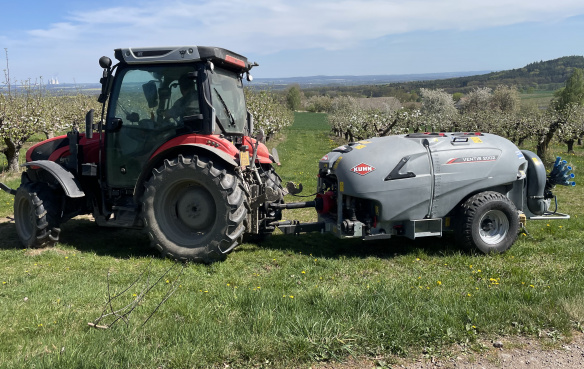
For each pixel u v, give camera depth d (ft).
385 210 18.31
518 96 188.65
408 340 11.14
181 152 18.85
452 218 19.56
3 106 43.55
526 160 20.35
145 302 13.57
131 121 19.01
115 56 18.56
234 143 20.11
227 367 10.03
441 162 18.62
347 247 20.86
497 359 10.68
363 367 10.24
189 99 18.38
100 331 11.32
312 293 14.03
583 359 10.70
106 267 17.51
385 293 13.65
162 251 18.30
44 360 9.71
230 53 19.03
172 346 10.57
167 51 18.03
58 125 60.95
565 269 17.22
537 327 12.00
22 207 20.66
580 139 93.35
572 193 34.83
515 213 19.26
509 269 17.20
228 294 13.98
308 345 10.64
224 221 17.43
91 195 20.48
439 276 16.69
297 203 20.21
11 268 17.43
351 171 18.30
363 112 81.30
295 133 135.23
